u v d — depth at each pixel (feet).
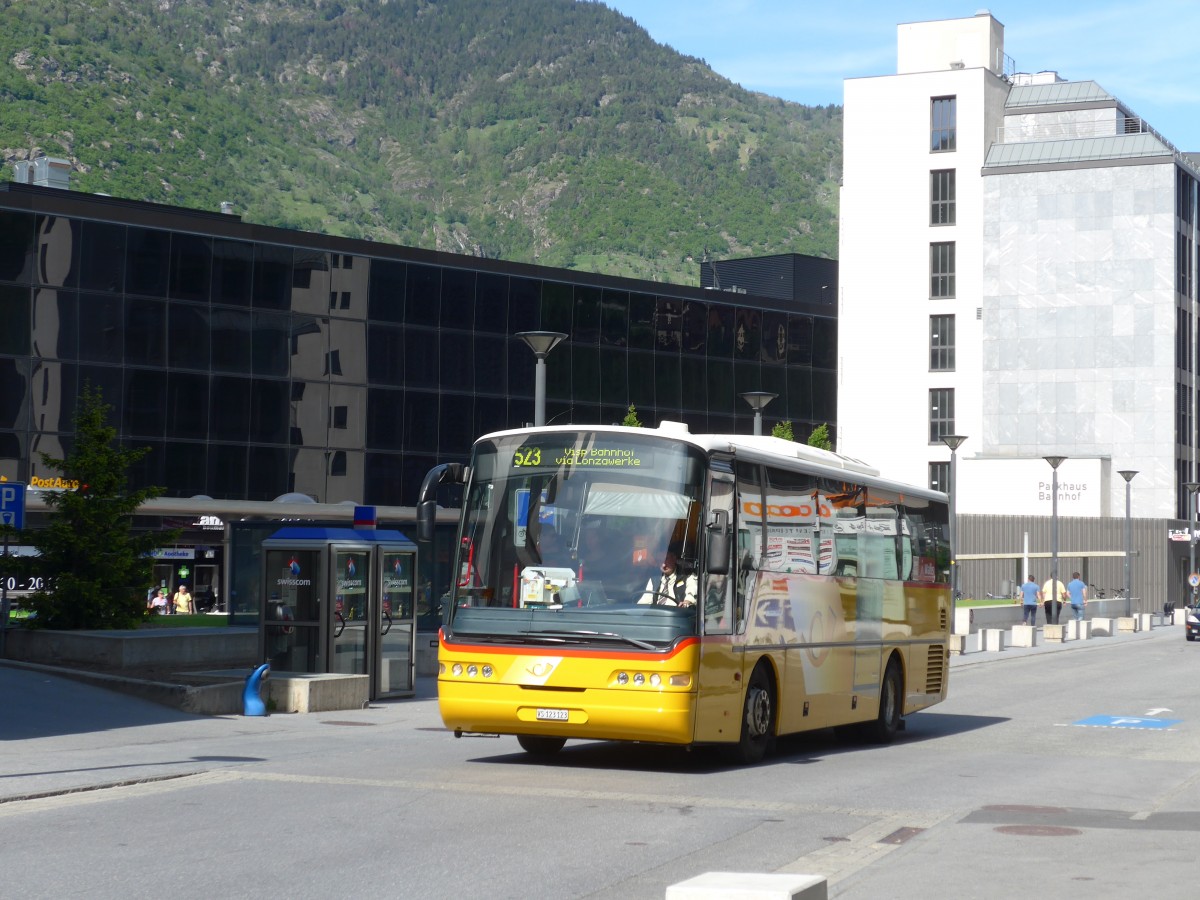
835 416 255.70
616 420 225.15
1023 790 47.93
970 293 278.87
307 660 75.66
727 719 51.37
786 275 328.08
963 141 280.72
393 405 200.54
